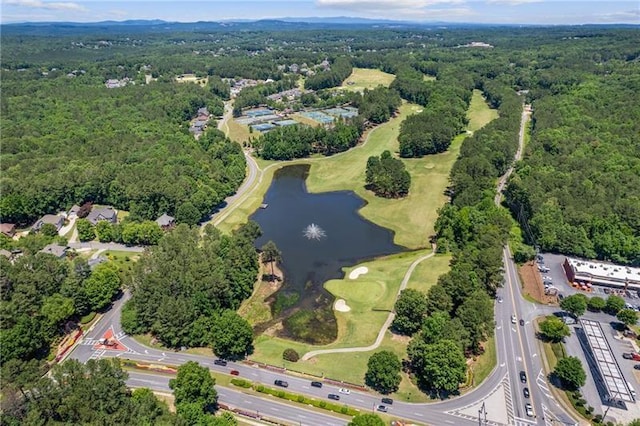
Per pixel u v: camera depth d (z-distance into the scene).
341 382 113.62
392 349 125.75
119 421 91.94
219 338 119.69
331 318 141.25
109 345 127.25
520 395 108.25
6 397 91.69
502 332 129.50
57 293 133.25
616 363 117.31
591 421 100.94
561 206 180.38
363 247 182.62
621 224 167.12
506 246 175.38
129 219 193.50
